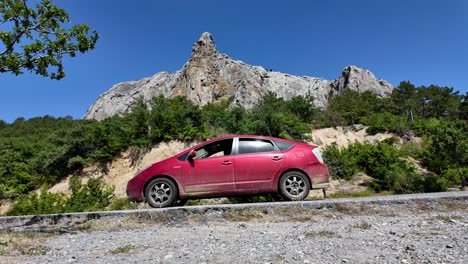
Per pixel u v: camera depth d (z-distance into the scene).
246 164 6.48
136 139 22.55
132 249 3.68
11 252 3.71
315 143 27.56
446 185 19.78
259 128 23.86
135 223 5.45
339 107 53.47
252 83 99.19
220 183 6.44
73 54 6.50
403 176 19.12
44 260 3.38
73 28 6.34
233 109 25.70
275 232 4.29
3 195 20.92
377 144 26.66
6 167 23.75
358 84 98.19
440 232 3.77
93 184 12.97
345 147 27.70
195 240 4.02
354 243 3.47
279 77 118.75
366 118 36.88
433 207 5.41
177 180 6.49
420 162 26.31
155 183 6.55
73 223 5.63
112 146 22.05
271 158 6.52
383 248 3.21
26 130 54.72
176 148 22.06
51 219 5.83
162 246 3.77
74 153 22.38
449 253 2.88
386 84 106.56
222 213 5.56
